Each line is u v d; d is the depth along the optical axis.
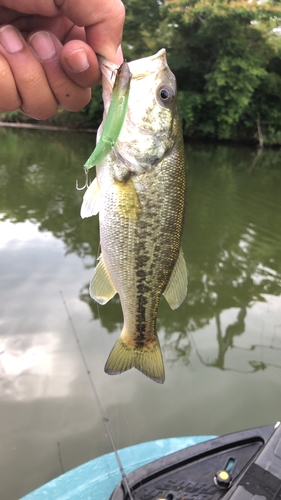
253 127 4.73
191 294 0.95
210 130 4.59
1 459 0.47
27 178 2.05
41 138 4.26
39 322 0.74
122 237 0.26
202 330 0.79
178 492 0.31
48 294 0.85
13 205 1.55
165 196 0.26
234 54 4.06
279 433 0.29
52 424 0.53
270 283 1.02
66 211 1.51
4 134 4.43
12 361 0.63
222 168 2.78
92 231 1.29
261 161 3.47
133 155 0.25
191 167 2.72
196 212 1.63
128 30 4.41
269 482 0.25
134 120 0.25
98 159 0.20
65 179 2.09
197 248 1.24
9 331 0.71
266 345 0.74
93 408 0.56
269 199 1.91
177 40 4.51
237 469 0.33
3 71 0.22
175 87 0.26
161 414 0.56
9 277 0.91
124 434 0.52
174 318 0.84
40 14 0.23
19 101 0.24
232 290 0.98
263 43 4.21
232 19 3.94
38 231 1.26
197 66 4.46
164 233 0.26
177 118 0.27
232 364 0.68
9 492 0.43
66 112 5.17
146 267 0.27
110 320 0.77
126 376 0.63
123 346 0.29
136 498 0.30
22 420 0.53
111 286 0.27
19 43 0.22
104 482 0.41
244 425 0.54
